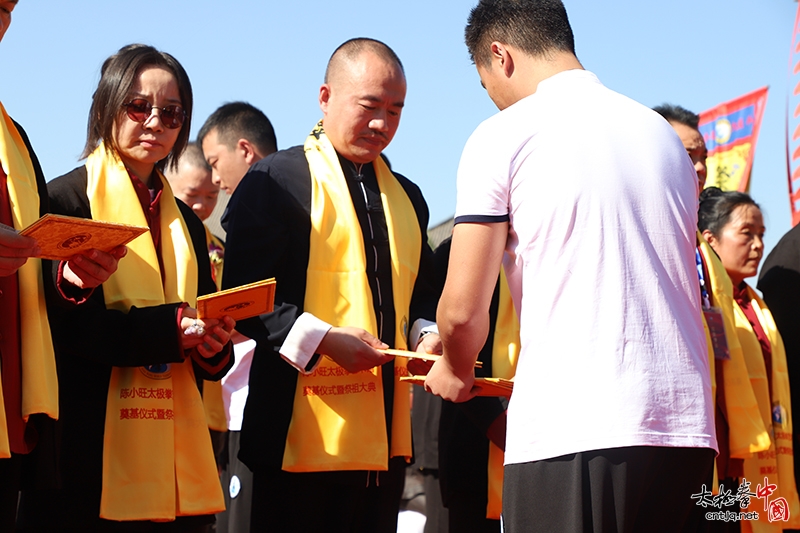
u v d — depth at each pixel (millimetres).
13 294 3041
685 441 2619
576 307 2668
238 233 3969
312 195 4023
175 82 3848
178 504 3471
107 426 3420
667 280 2738
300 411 3812
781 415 5676
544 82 3008
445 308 2859
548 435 2625
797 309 6020
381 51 4191
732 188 7691
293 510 3818
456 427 4590
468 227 2840
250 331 3846
